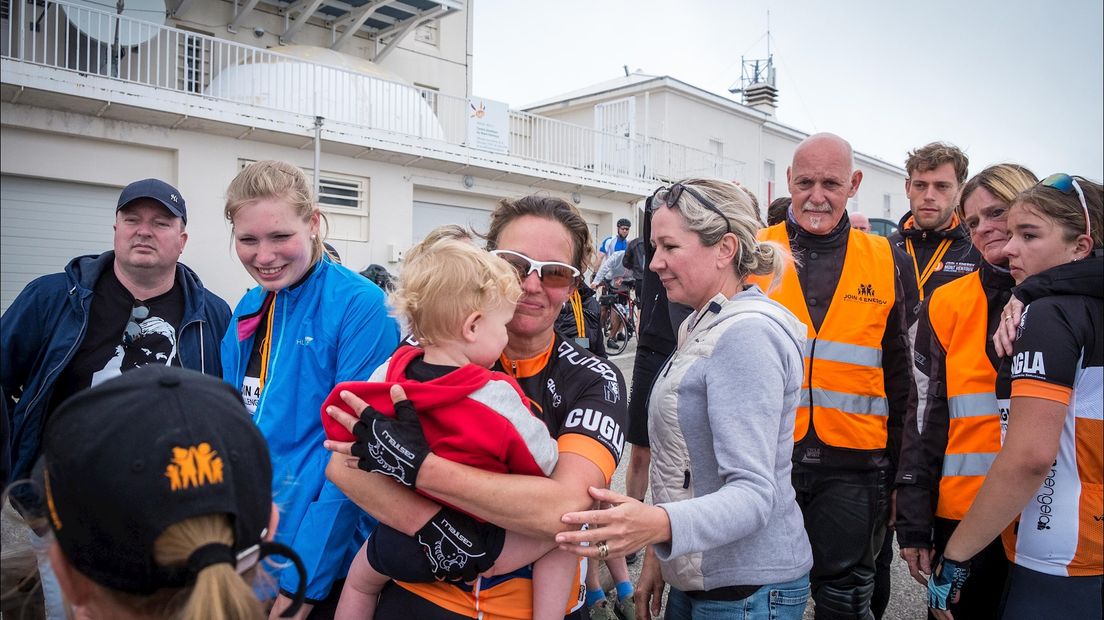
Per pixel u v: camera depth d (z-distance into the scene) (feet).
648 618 7.24
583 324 11.68
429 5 53.57
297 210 6.86
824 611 8.63
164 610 2.98
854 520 8.52
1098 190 6.47
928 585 6.95
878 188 107.76
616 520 4.63
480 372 4.62
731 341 5.64
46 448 3.12
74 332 8.21
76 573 3.12
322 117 42.78
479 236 6.36
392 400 4.49
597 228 65.10
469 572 4.71
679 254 6.16
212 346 8.96
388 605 5.17
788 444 6.02
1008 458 6.11
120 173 39.88
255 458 3.24
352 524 6.38
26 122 36.42
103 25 37.99
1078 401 5.97
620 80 81.10
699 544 4.93
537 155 59.16
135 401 3.06
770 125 85.51
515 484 4.47
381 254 49.49
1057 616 6.06
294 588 6.12
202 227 41.91
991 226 7.62
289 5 51.62
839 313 8.90
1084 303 6.04
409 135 47.60
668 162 68.64
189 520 2.85
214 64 48.52
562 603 4.99
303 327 6.92
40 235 37.96
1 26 37.88
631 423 11.30
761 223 7.13
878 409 8.80
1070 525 5.99
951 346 7.95
